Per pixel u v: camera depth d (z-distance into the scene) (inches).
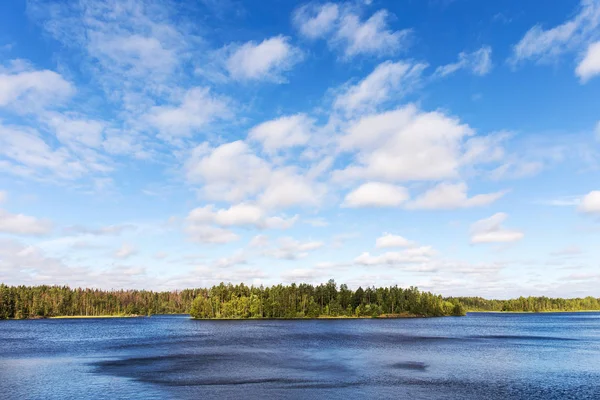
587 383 2410.2
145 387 2230.6
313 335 6176.2
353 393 2092.8
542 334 6683.1
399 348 4264.3
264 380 2422.5
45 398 2000.5
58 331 7554.1
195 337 5871.1
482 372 2760.8
